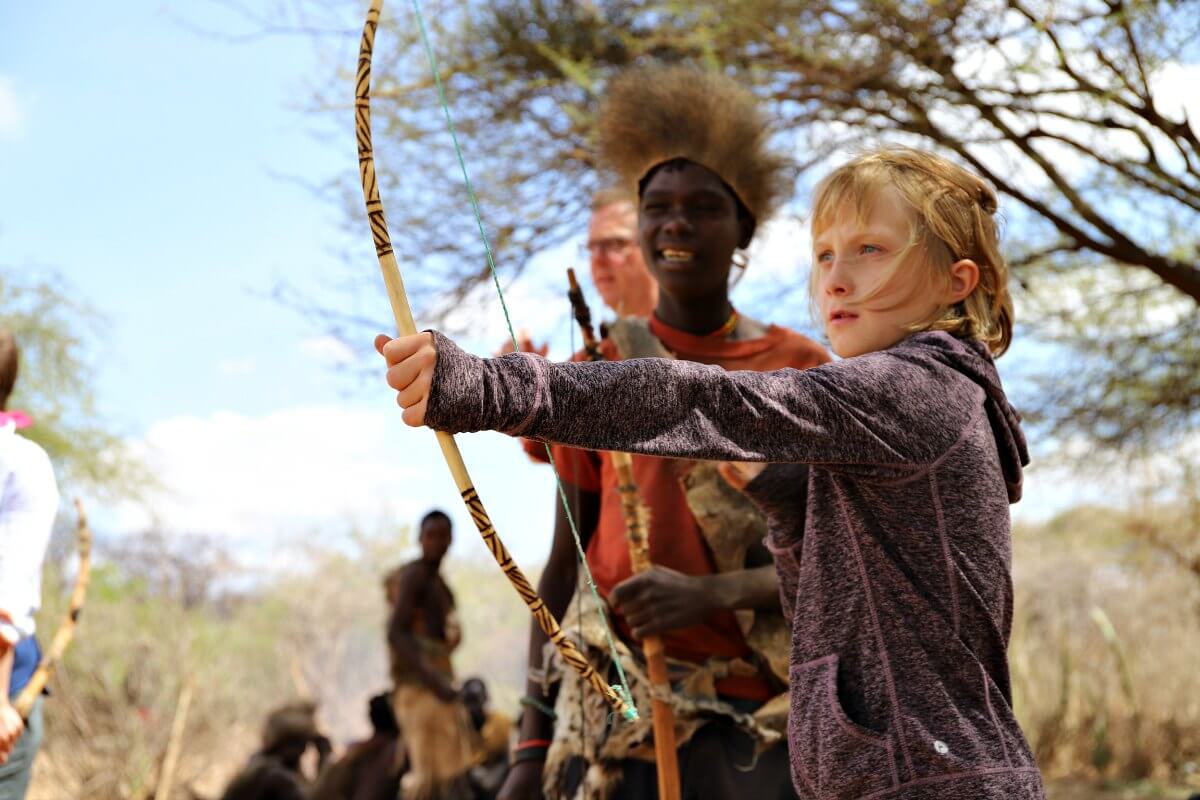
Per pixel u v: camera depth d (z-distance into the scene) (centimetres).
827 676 169
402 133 759
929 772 160
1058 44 590
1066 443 755
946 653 164
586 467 295
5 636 292
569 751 276
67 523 1290
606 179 338
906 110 668
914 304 182
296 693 1303
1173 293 719
